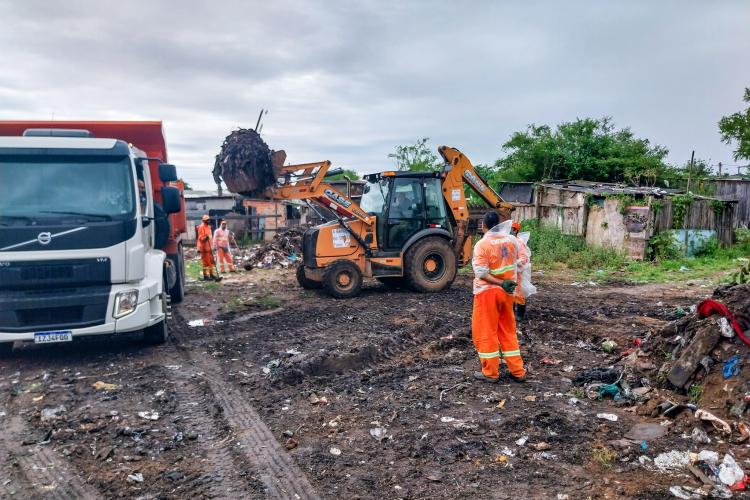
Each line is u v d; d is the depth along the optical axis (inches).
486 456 173.6
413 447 180.2
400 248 472.1
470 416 205.2
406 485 157.2
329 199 450.3
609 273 619.2
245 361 281.6
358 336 319.9
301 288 518.3
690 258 706.2
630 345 293.6
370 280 551.8
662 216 711.1
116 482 160.7
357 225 461.7
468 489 154.3
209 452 180.4
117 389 239.3
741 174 1248.2
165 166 318.7
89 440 188.7
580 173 1160.8
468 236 506.9
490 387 236.4
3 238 259.0
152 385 243.9
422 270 469.1
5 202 263.6
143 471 167.3
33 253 261.6
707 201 741.3
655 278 570.6
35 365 277.1
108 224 271.6
